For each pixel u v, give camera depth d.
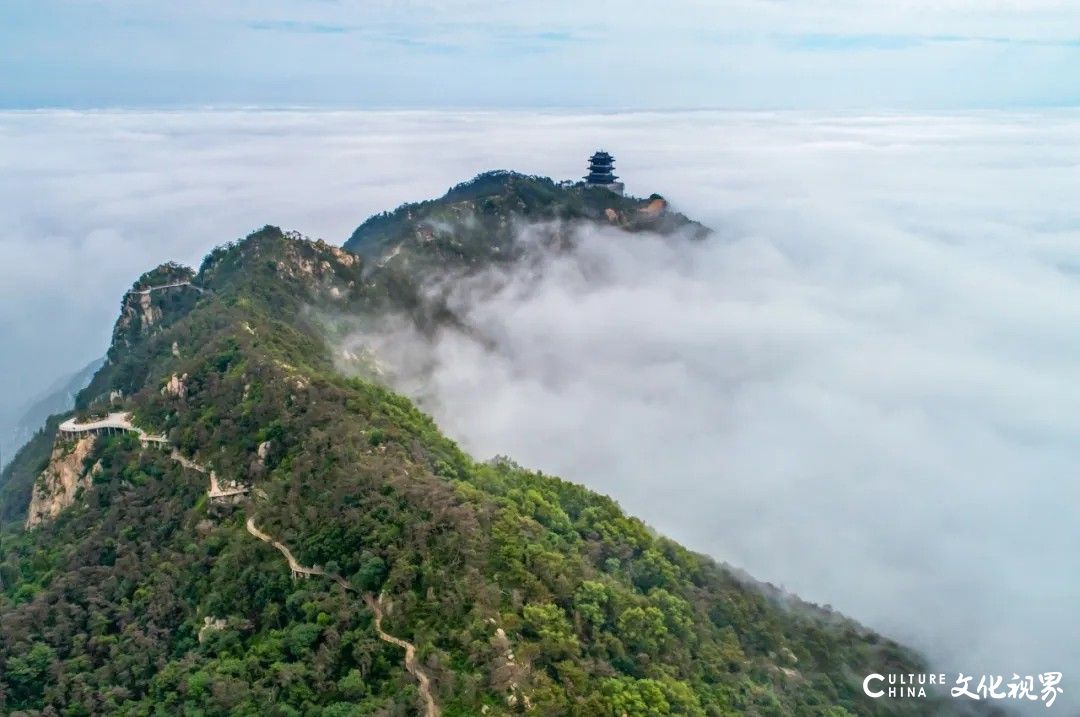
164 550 149.25
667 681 127.00
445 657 112.56
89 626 138.50
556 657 119.44
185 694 118.81
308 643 119.81
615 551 170.00
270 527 142.62
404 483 142.25
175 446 173.75
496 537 137.75
